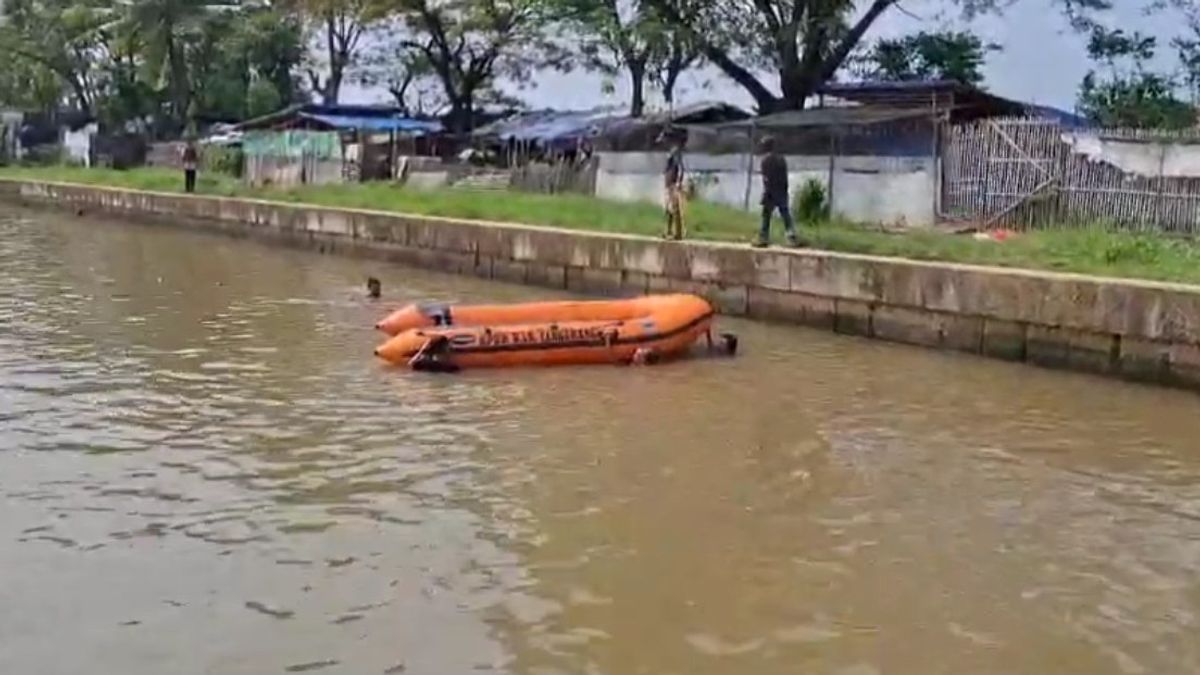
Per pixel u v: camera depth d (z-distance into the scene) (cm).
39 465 931
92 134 5706
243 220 3108
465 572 721
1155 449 1049
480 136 4159
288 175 3991
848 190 2392
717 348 1530
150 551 748
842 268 1655
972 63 3266
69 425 1062
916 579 726
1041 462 1002
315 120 4434
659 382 1326
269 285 2166
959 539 802
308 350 1470
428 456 979
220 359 1397
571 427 1095
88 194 3869
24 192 4278
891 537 802
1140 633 652
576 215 2408
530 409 1170
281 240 2953
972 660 617
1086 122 2894
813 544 786
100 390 1207
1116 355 1356
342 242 2730
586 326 1430
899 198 2319
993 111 2844
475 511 838
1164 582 728
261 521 807
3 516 807
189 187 3597
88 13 5538
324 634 632
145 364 1355
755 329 1714
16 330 1580
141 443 1004
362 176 3766
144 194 3572
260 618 651
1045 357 1429
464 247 2347
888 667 607
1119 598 702
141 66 5591
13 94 6319
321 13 4897
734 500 877
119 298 1941
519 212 2517
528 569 729
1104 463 1001
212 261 2588
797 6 3045
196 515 817
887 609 680
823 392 1278
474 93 4788
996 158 2188
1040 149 2128
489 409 1166
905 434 1093
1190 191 1934
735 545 779
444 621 651
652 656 614
